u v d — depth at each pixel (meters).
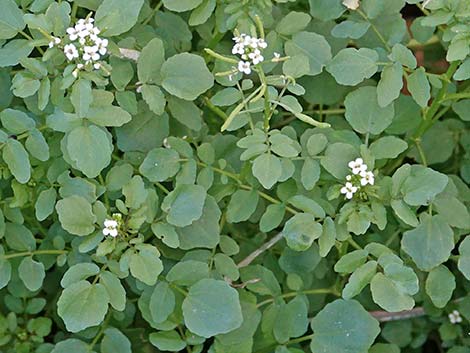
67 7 0.22
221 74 0.21
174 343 0.23
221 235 0.25
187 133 0.26
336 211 0.25
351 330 0.23
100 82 0.21
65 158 0.23
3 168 0.24
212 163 0.25
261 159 0.22
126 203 0.22
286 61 0.23
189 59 0.23
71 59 0.21
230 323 0.22
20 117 0.23
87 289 0.21
